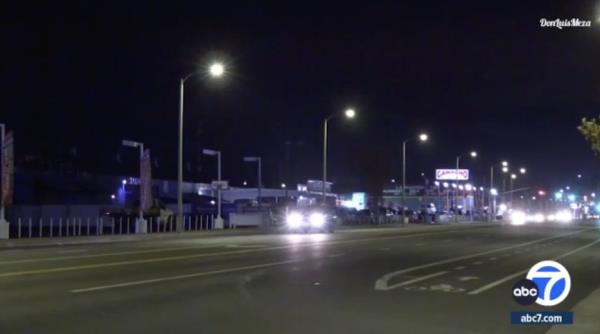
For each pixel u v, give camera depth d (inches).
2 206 1416.1
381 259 1003.9
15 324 446.6
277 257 984.3
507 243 1546.5
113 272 749.9
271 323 462.3
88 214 2326.5
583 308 550.9
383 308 534.0
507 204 6565.0
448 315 506.3
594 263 1019.9
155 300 556.4
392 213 3855.8
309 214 1930.4
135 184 3154.5
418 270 845.2
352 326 456.1
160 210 2114.9
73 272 743.7
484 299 590.2
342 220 2915.8
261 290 628.7
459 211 4722.0
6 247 1189.1
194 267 820.0
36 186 3284.9
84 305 525.0
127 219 1911.9
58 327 438.6
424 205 5064.0
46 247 1192.2
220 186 1940.2
